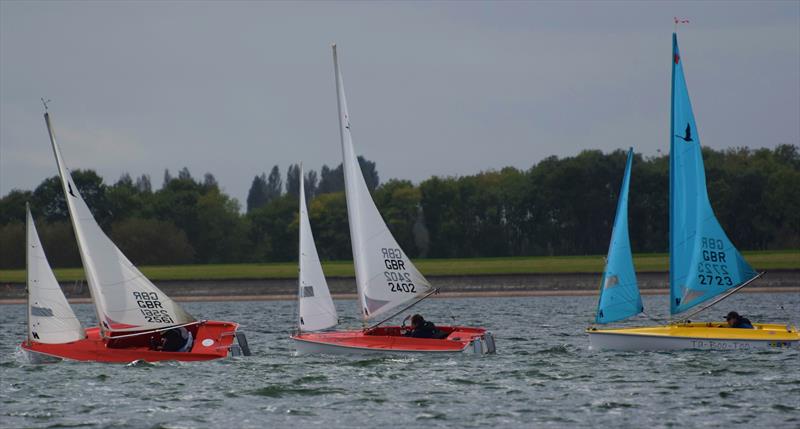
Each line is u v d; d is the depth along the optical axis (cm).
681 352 12425
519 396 9644
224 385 10356
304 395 9781
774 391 9656
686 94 12900
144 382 10562
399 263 12862
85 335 12262
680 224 12888
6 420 8688
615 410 8931
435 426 8394
